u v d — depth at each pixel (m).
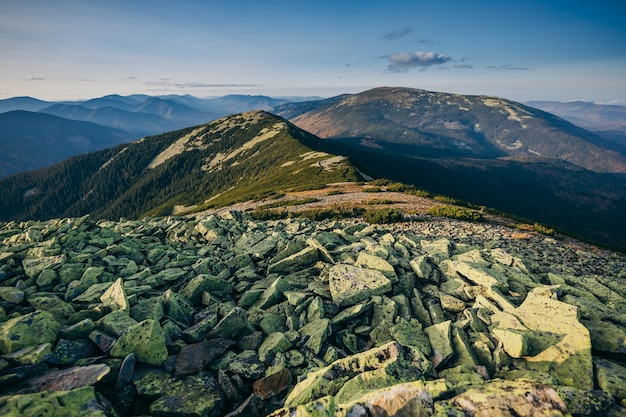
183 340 7.59
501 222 29.89
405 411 4.80
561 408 4.63
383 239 15.46
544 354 7.05
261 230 19.33
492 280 10.08
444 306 9.62
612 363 6.79
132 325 7.14
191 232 18.50
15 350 6.04
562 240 24.97
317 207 41.22
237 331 8.16
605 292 10.52
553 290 9.45
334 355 7.40
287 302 9.68
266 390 6.42
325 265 12.31
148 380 6.22
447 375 6.63
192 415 5.77
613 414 5.11
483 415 4.64
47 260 10.80
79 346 6.51
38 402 4.62
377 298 9.62
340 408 4.91
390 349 6.55
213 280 10.34
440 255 12.73
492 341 7.82
